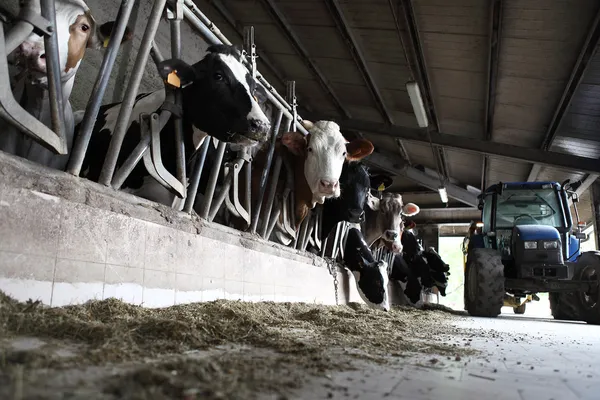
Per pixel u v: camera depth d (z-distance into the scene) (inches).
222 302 153.5
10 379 48.1
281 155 239.0
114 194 119.6
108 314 100.5
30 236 90.0
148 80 273.7
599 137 393.1
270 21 359.9
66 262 98.3
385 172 698.2
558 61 301.1
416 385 62.9
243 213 196.9
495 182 644.7
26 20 99.0
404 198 838.5
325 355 82.9
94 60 237.0
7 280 84.7
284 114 247.8
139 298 120.9
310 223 277.7
